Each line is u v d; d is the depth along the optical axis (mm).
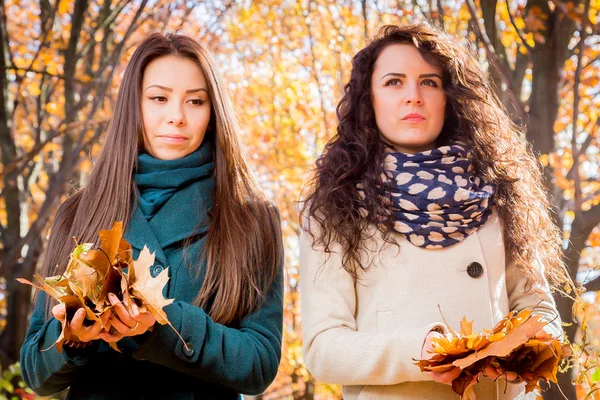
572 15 5906
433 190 2928
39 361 2572
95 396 2633
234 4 13086
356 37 11180
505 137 3309
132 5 11086
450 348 2385
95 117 10555
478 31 6266
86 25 11344
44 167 12859
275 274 2955
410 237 2910
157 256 2771
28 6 14008
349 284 2928
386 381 2699
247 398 8242
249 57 15492
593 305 12773
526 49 6434
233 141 3006
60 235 2936
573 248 5898
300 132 14797
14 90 11430
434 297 2863
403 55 3131
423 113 3080
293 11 14336
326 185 3053
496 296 2957
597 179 7977
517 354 2467
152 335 2447
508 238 3104
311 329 2865
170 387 2666
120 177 2889
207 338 2582
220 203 2910
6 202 10719
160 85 2916
